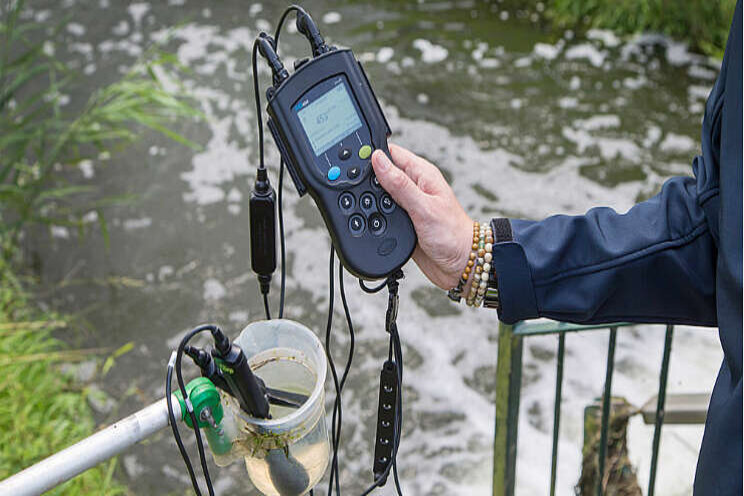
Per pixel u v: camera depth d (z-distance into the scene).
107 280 3.47
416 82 4.54
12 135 3.63
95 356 3.17
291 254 3.60
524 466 2.81
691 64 4.75
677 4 4.93
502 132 4.25
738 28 0.88
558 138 4.23
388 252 1.00
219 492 2.76
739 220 0.84
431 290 3.52
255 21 4.92
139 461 2.84
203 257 3.59
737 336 0.84
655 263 1.02
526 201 3.88
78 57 4.59
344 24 4.96
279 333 0.91
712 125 0.98
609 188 3.97
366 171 0.99
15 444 2.55
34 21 4.82
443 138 4.20
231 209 3.81
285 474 0.89
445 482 2.82
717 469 0.83
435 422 3.02
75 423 2.77
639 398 3.04
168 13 4.96
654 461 1.76
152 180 3.92
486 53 4.79
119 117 3.61
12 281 3.37
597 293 1.03
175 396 0.83
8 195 3.49
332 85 0.99
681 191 1.04
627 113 4.41
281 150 0.99
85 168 3.95
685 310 1.05
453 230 1.04
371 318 3.38
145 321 3.32
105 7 4.96
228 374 0.82
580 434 2.94
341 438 2.95
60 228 3.68
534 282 1.04
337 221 0.98
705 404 1.93
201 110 4.29
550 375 3.18
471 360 3.24
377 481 1.05
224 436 0.88
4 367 2.73
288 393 0.90
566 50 4.82
